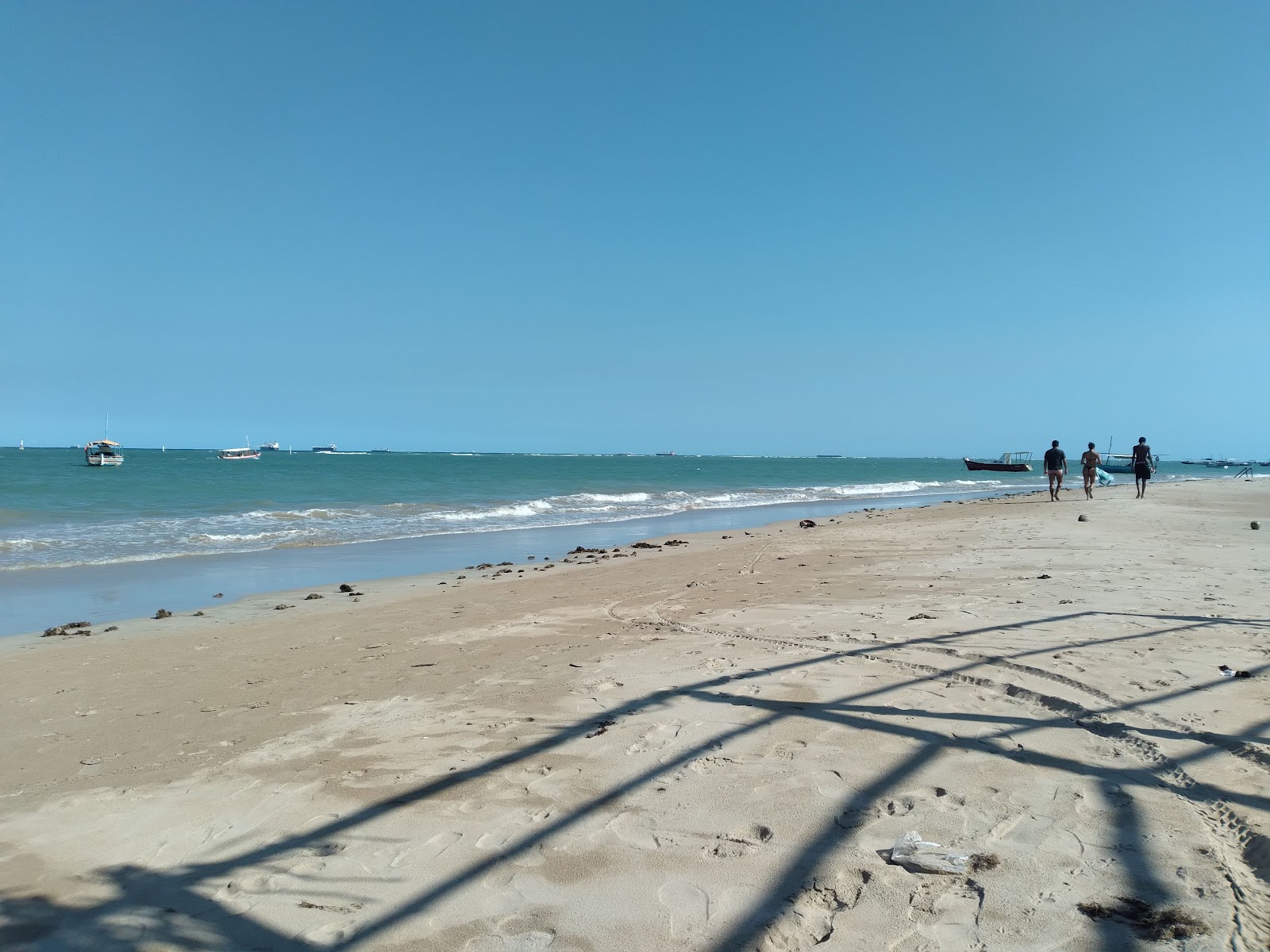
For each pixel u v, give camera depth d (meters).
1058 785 3.48
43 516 22.62
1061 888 2.68
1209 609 7.08
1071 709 4.43
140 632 8.34
